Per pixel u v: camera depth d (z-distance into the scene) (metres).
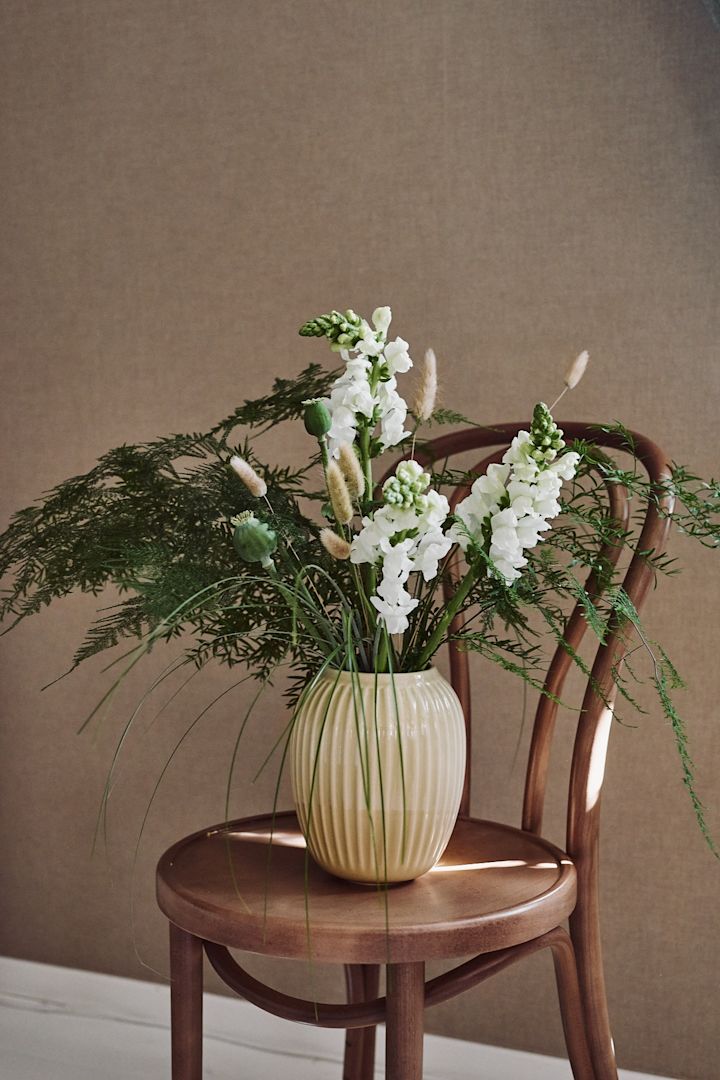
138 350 1.83
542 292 1.57
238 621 1.11
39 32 1.88
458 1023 1.66
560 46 1.55
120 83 1.83
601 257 1.53
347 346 1.03
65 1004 1.90
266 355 1.74
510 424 1.38
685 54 1.48
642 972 1.55
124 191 1.83
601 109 1.53
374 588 1.05
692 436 1.49
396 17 1.64
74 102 1.86
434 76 1.62
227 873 1.09
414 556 0.99
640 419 1.52
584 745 1.20
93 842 1.88
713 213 1.47
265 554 0.97
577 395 1.55
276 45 1.72
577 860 1.19
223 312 1.77
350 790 1.00
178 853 1.16
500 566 0.99
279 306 1.73
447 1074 1.65
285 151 1.72
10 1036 1.83
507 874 1.09
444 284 1.62
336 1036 1.72
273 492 1.17
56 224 1.88
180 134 1.79
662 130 1.50
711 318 1.48
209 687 1.78
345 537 1.08
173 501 1.10
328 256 1.70
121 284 1.84
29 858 1.93
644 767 1.54
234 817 1.77
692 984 1.52
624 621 1.17
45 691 1.90
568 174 1.55
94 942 1.89
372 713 1.01
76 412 1.88
